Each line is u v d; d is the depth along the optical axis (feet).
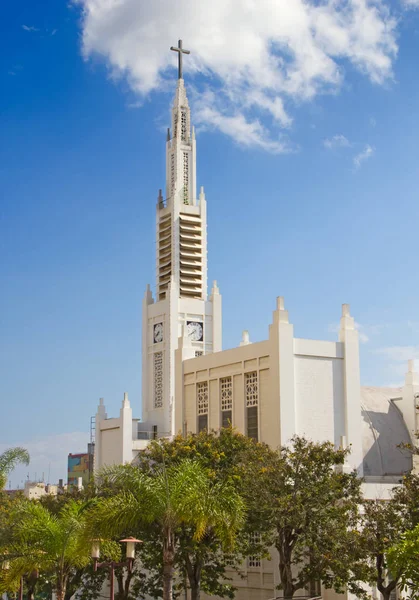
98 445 392.06
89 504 177.06
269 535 193.36
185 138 492.95
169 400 435.12
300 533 188.55
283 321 251.19
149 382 453.17
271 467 196.34
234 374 268.21
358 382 260.83
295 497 189.26
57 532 170.71
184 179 487.20
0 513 231.71
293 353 251.19
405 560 142.61
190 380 290.76
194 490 148.77
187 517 146.82
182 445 218.18
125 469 154.40
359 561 195.83
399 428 286.87
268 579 238.07
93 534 151.12
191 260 476.13
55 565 177.27
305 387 251.60
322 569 185.78
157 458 215.31
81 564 180.14
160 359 449.89
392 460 277.23
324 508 189.47
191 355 297.53
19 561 173.88
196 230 477.36
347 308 264.52
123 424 372.99
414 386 290.97
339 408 256.73
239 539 196.44
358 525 218.38
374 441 276.82
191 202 484.74
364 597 190.60
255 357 259.60
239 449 215.10
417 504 190.39
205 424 281.33
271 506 184.96
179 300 453.99
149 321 463.01
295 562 198.08
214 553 213.25
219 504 150.00
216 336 459.32
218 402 275.59
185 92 497.87
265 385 254.47
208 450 212.84
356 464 254.47
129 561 156.76
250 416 260.21
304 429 248.93
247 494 187.32
